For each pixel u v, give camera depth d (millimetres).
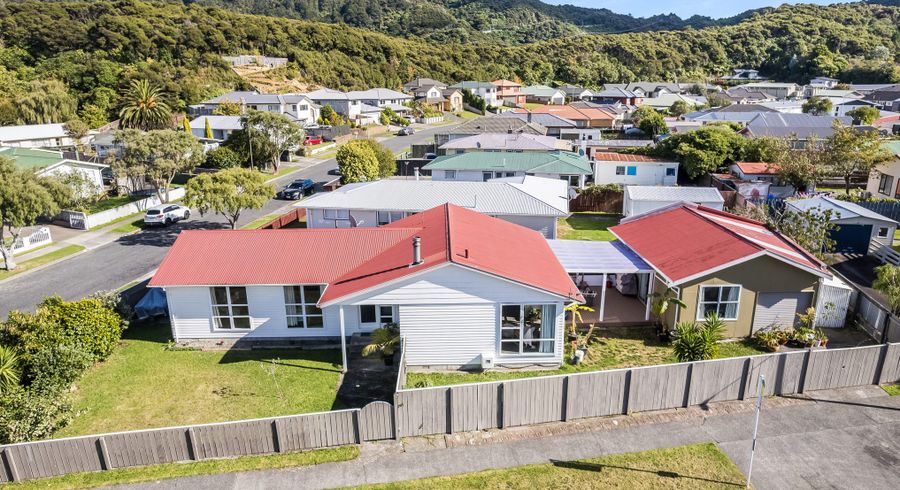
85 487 15086
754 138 59156
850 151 46312
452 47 175375
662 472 15180
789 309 24078
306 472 15438
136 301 26984
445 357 21562
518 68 168375
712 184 52500
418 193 36938
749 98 114500
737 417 17562
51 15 120062
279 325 23859
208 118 76250
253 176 38250
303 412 18625
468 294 20656
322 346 23656
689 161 53812
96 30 114125
